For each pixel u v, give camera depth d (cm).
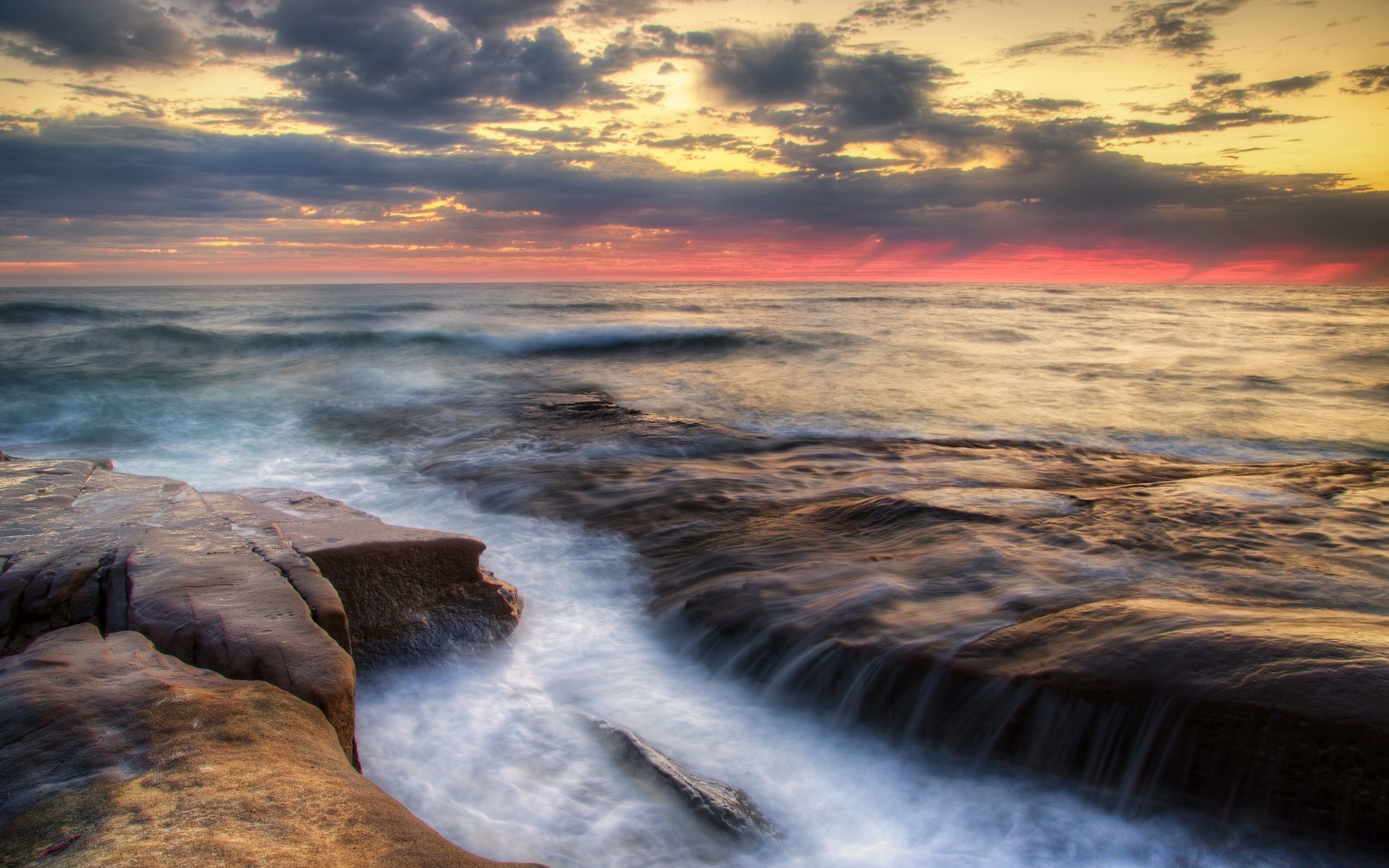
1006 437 1284
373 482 982
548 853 331
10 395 1489
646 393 1709
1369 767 323
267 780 220
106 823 195
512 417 1362
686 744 431
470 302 4803
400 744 414
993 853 343
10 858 181
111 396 1528
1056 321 3509
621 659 530
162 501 578
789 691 472
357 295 6272
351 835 198
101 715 250
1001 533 628
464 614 533
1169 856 337
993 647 439
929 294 7144
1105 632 430
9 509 532
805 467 1008
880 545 644
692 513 808
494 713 448
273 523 533
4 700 256
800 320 3509
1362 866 317
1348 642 374
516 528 795
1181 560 562
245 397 1575
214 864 179
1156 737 367
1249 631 399
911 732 425
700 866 328
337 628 380
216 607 364
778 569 618
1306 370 1978
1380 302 5653
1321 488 750
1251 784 345
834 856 341
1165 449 1214
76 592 404
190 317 3325
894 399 1627
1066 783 383
